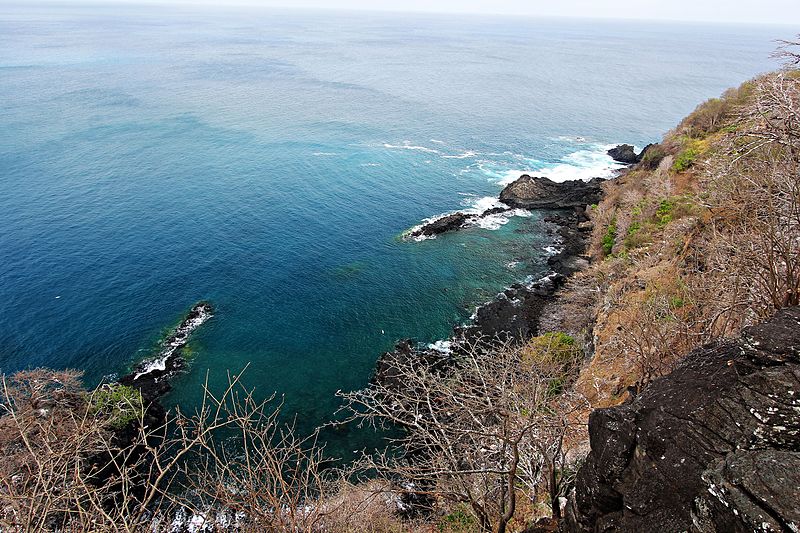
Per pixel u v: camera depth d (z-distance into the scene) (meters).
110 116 86.88
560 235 49.66
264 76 135.00
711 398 6.84
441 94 119.81
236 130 82.69
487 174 66.94
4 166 61.09
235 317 36.69
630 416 7.71
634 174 52.59
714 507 5.67
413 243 48.16
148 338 34.19
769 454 5.66
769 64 192.88
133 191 56.50
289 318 36.88
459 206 56.84
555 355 23.16
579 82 140.75
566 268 42.72
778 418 5.99
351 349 33.97
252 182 61.00
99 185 57.50
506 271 43.41
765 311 9.84
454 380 12.76
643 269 25.59
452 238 49.22
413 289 40.69
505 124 92.75
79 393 25.23
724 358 7.34
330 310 37.84
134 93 106.25
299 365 32.41
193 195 56.38
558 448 11.38
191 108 95.88
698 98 120.38
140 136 76.50
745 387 6.47
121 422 24.97
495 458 12.12
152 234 47.31
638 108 108.44
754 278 10.85
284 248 46.28
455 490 12.05
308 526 8.88
